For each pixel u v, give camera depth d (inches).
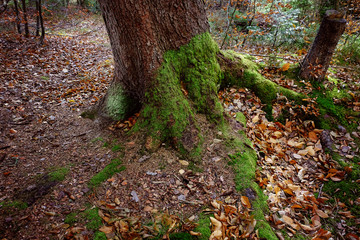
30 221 84.0
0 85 189.8
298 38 249.4
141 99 134.4
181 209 90.0
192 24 123.2
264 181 107.1
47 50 298.4
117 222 82.2
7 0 320.2
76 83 209.3
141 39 112.9
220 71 143.6
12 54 265.1
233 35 271.4
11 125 142.4
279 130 143.3
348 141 135.4
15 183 101.1
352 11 291.4
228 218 86.5
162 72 117.0
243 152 115.7
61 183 100.7
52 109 162.7
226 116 133.9
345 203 105.7
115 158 112.0
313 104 152.1
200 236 79.8
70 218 85.0
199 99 125.2
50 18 502.9
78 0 617.3
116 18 112.0
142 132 117.6
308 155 129.3
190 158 109.9
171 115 114.0
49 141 129.7
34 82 205.0
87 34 446.0
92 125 139.7
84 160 114.0
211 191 97.8
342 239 91.3
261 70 174.7
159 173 103.7
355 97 155.4
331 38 147.8
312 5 288.5
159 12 111.6
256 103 154.4
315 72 161.0
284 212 97.6
